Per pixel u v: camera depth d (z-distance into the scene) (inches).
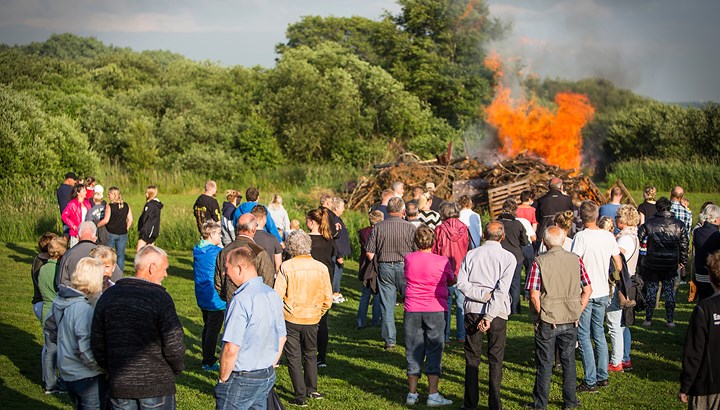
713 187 1218.6
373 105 1973.4
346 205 1045.8
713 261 224.2
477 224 448.1
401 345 422.0
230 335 222.7
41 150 1163.9
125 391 206.2
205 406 311.6
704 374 221.0
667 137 1663.4
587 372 329.1
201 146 1665.8
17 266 669.3
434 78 2257.6
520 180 964.6
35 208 887.7
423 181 1026.7
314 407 312.2
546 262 297.7
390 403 319.6
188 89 1902.1
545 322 298.8
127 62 2364.7
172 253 746.8
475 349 300.2
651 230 440.1
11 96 1209.4
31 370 362.0
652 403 316.2
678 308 505.0
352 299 550.9
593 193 940.0
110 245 570.6
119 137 1630.2
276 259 387.2
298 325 310.8
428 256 315.3
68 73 2159.2
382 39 2420.0
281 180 1502.2
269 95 1862.7
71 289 229.1
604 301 330.6
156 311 210.8
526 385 346.3
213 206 576.1
